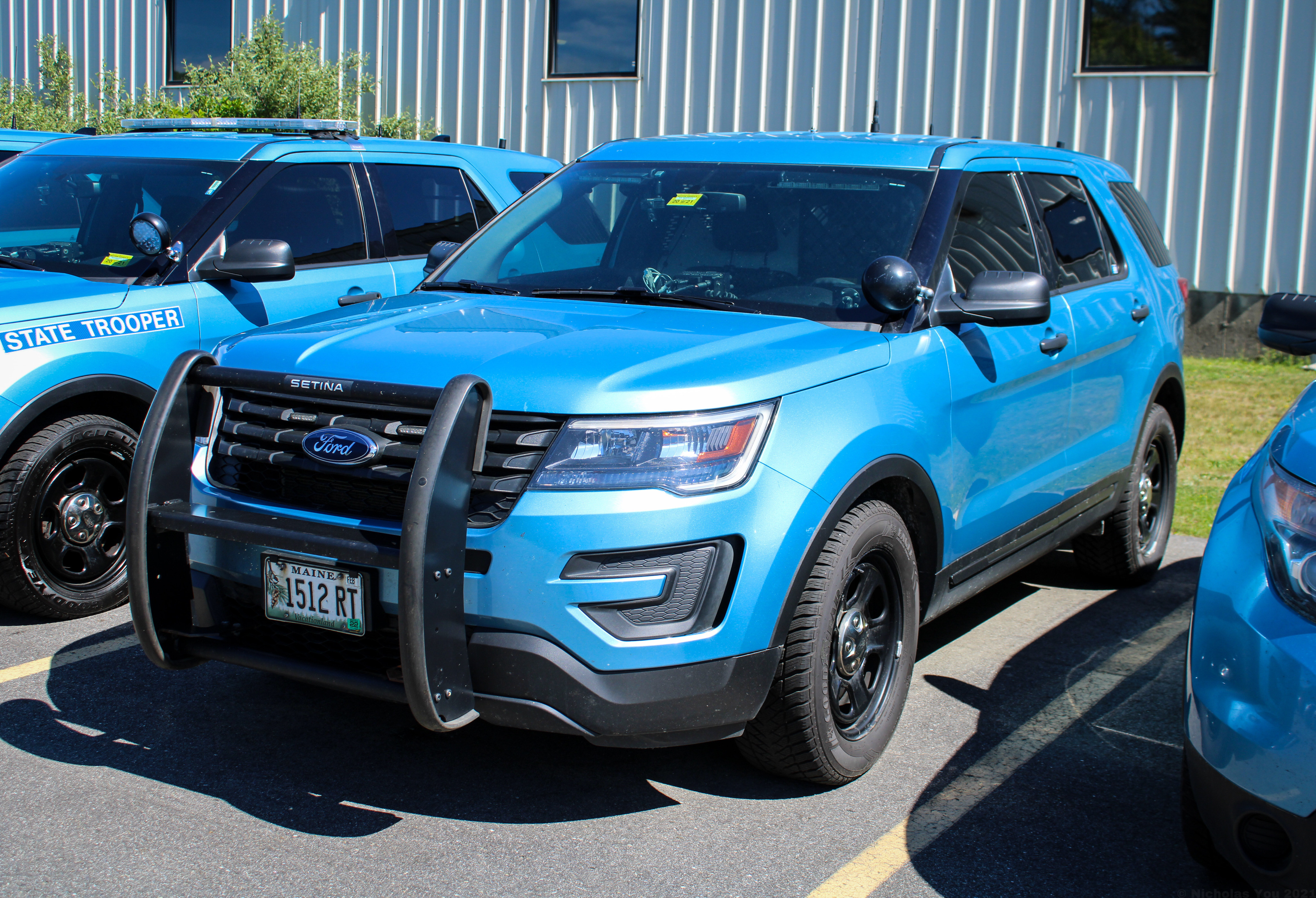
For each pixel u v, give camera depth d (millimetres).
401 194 6141
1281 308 3291
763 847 3082
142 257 5035
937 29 11289
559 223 4336
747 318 3592
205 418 3307
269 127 6504
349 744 3629
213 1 14969
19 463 4363
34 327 4410
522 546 2822
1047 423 4375
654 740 2980
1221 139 10578
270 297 5270
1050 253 4586
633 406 2887
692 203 4180
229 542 3123
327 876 2875
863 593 3441
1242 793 2443
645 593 2867
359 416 3018
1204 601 2674
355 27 14125
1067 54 10945
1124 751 3717
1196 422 8547
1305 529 2492
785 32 11836
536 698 2855
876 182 4090
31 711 3777
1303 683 2365
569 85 13016
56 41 16141
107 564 4742
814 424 3145
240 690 4012
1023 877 2977
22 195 5512
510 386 2938
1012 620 4988
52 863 2889
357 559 2844
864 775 3504
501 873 2922
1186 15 10562
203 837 3045
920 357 3615
